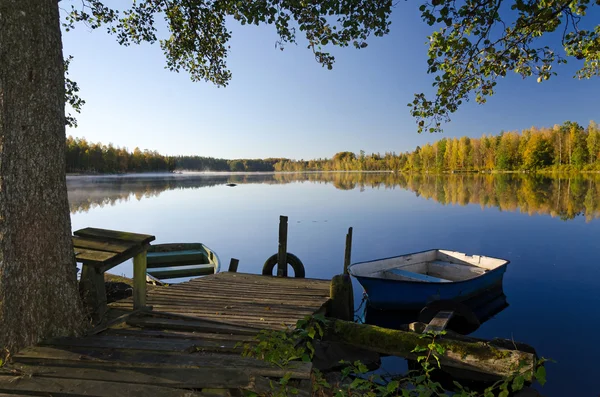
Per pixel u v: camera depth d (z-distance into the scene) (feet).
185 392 8.03
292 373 8.99
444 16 11.86
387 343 15.76
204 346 10.65
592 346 20.40
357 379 9.46
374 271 28.86
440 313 18.57
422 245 48.60
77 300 10.93
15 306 9.42
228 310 16.94
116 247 12.96
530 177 193.16
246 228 62.90
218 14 20.56
